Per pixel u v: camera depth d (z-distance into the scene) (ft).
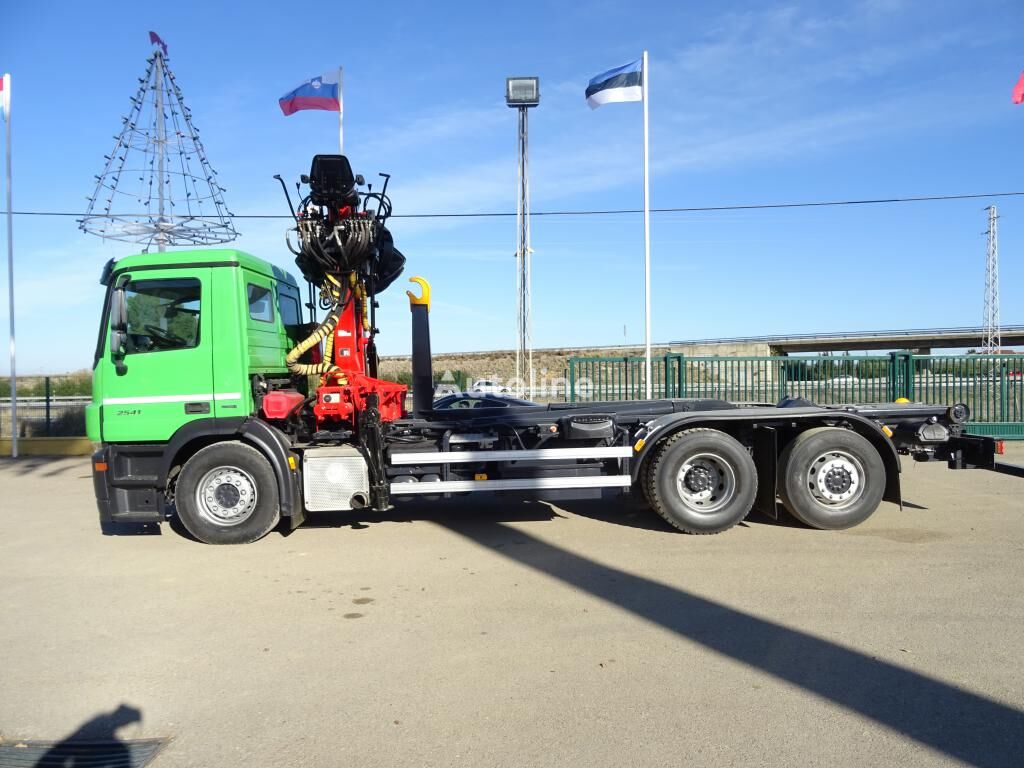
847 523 25.41
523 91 70.23
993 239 186.80
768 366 49.88
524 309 71.82
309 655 15.17
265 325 26.55
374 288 29.30
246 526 24.68
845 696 12.80
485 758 11.06
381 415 26.21
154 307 24.79
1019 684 13.17
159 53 70.90
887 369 49.11
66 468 49.39
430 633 16.25
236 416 24.62
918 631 15.74
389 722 12.25
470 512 30.01
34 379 69.00
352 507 24.95
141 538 26.53
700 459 25.32
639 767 10.71
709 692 13.07
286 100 53.83
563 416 26.84
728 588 18.98
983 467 26.35
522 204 72.18
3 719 12.69
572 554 22.80
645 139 55.52
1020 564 20.85
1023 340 178.29
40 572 22.12
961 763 10.68
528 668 14.26
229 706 12.98
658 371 51.90
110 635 16.58
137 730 12.20
